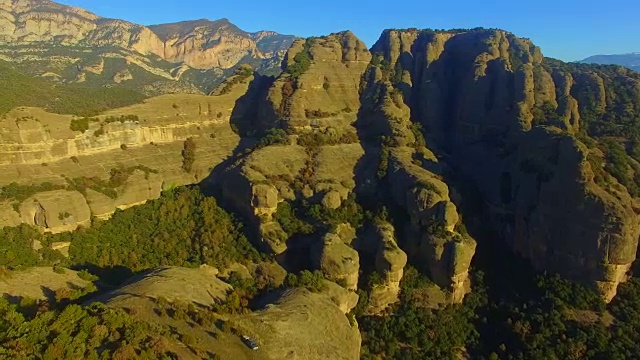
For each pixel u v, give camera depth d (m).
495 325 82.81
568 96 117.88
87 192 93.44
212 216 97.88
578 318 79.12
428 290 86.50
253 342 55.12
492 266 93.19
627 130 109.06
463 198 101.62
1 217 81.31
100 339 48.19
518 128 109.88
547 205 87.25
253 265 88.25
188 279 69.25
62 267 77.62
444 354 77.44
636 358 72.00
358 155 110.62
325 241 83.88
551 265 87.06
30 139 92.12
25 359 43.72
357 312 82.19
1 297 62.06
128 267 85.31
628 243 78.69
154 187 102.62
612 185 85.25
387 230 90.31
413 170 100.00
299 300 68.12
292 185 100.50
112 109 109.56
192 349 50.22
